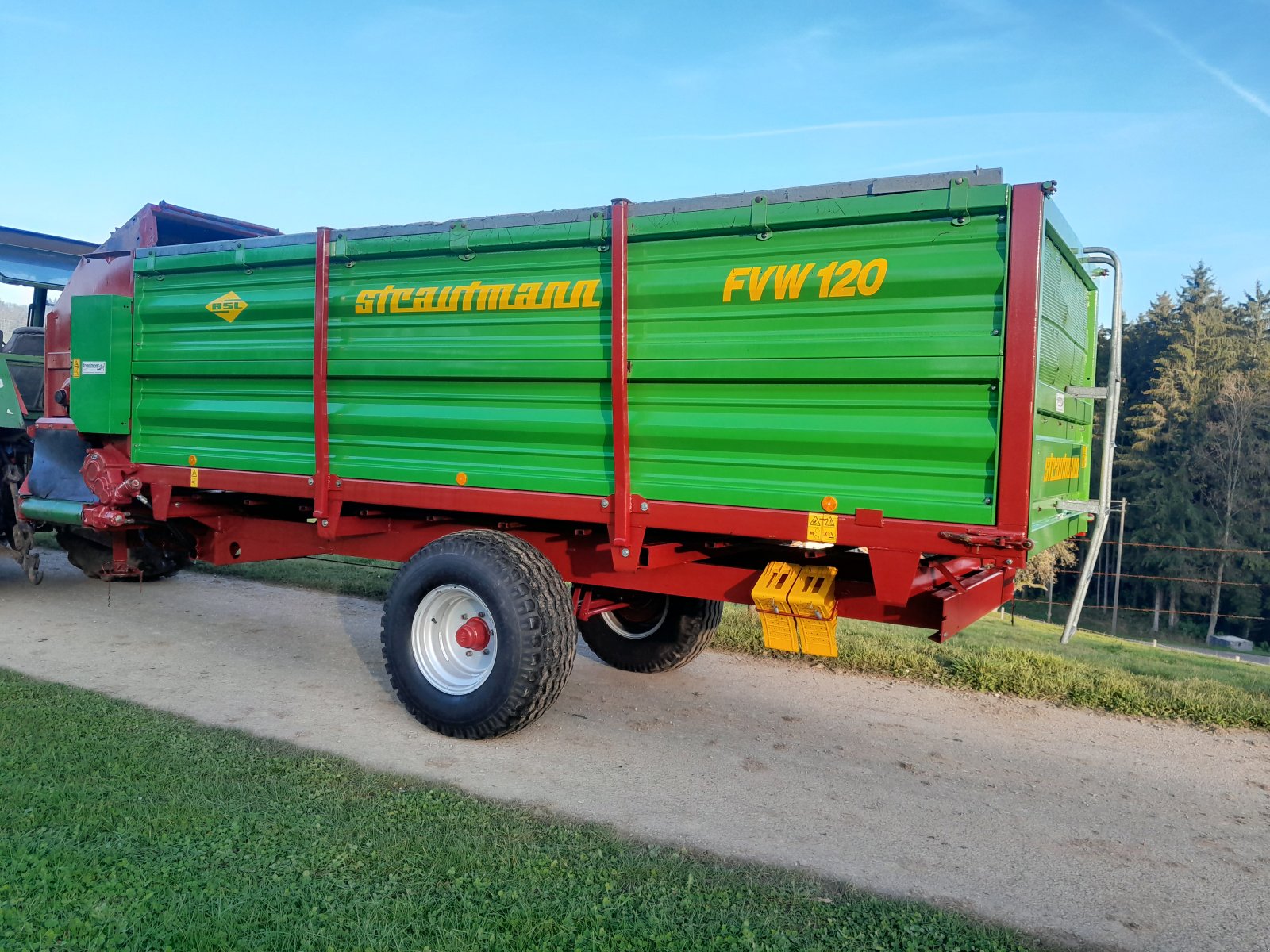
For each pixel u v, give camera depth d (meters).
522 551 5.04
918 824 4.20
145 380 6.47
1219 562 44.69
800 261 4.21
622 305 4.53
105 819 3.73
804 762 4.97
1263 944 3.24
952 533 3.91
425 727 5.37
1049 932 3.27
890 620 4.62
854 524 4.15
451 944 2.92
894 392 4.05
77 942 2.84
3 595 8.94
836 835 4.06
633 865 3.58
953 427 3.94
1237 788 4.73
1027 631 12.32
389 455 5.42
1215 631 46.53
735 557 5.50
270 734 5.14
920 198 3.91
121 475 6.61
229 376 5.98
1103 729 5.62
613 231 4.52
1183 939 3.27
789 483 4.32
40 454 7.41
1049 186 3.71
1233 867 3.85
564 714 5.70
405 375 5.23
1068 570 41.16
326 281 5.47
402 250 5.17
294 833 3.70
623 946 2.97
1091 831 4.17
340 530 5.71
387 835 3.72
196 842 3.57
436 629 5.31
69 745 4.61
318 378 5.50
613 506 4.71
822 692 6.27
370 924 3.01
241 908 3.06
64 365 7.16
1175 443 49.84
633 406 4.64
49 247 9.34
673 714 5.74
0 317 9.52
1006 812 4.38
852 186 4.07
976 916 3.36
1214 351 52.22
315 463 5.62
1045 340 4.06
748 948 2.98
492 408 5.07
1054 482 4.63
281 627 7.89
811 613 4.50
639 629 6.61
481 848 3.65
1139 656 8.95
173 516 6.52
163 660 6.73
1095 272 5.48
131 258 6.50
